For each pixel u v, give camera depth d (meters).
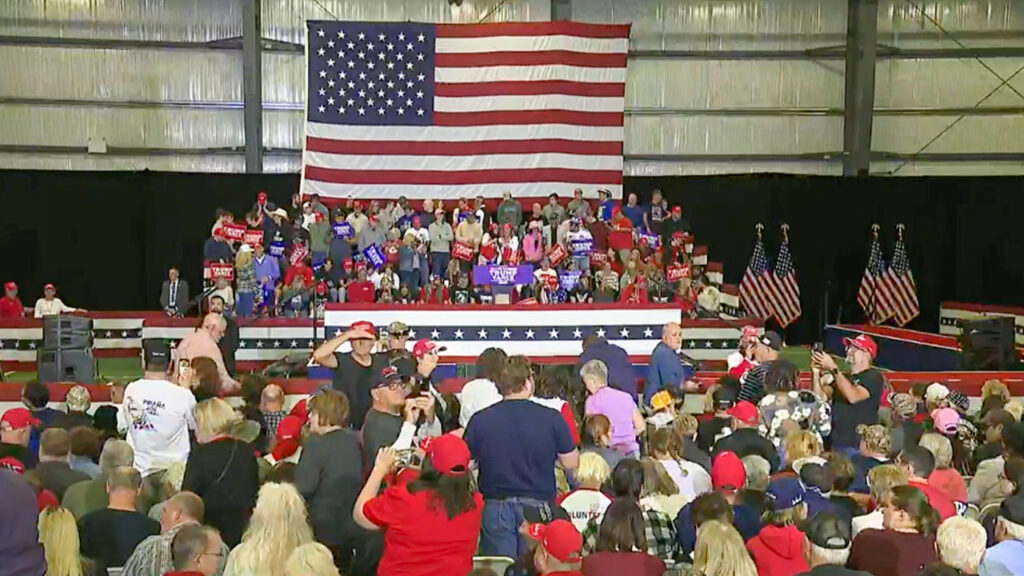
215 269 19.56
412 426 6.57
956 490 6.74
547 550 4.70
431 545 5.12
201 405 6.12
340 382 8.08
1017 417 9.25
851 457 7.23
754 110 24.19
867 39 23.59
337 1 23.50
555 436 5.98
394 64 22.09
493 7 23.72
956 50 23.83
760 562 5.13
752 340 12.16
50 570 4.78
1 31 22.64
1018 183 23.45
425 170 22.19
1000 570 5.14
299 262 20.05
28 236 23.09
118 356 20.33
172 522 5.25
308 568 4.28
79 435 6.99
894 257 22.75
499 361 7.64
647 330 15.83
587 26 22.27
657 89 24.17
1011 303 23.69
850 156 24.03
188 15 23.06
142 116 23.22
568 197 22.31
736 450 7.26
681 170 24.36
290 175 23.22
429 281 20.78
